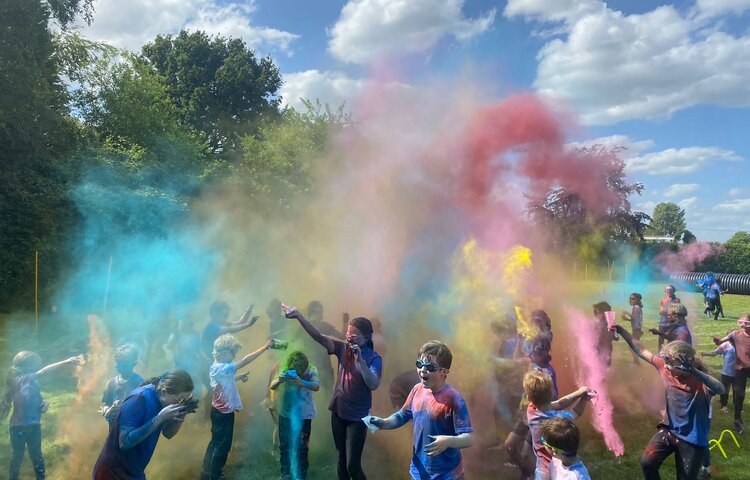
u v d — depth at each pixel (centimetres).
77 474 561
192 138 3259
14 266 1898
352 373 483
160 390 364
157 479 562
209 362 678
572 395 437
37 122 2064
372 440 661
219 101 4888
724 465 604
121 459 350
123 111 2905
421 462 378
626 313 872
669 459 620
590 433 705
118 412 357
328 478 560
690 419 442
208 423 704
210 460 519
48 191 2075
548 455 400
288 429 532
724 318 1934
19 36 1902
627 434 703
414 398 393
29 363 516
